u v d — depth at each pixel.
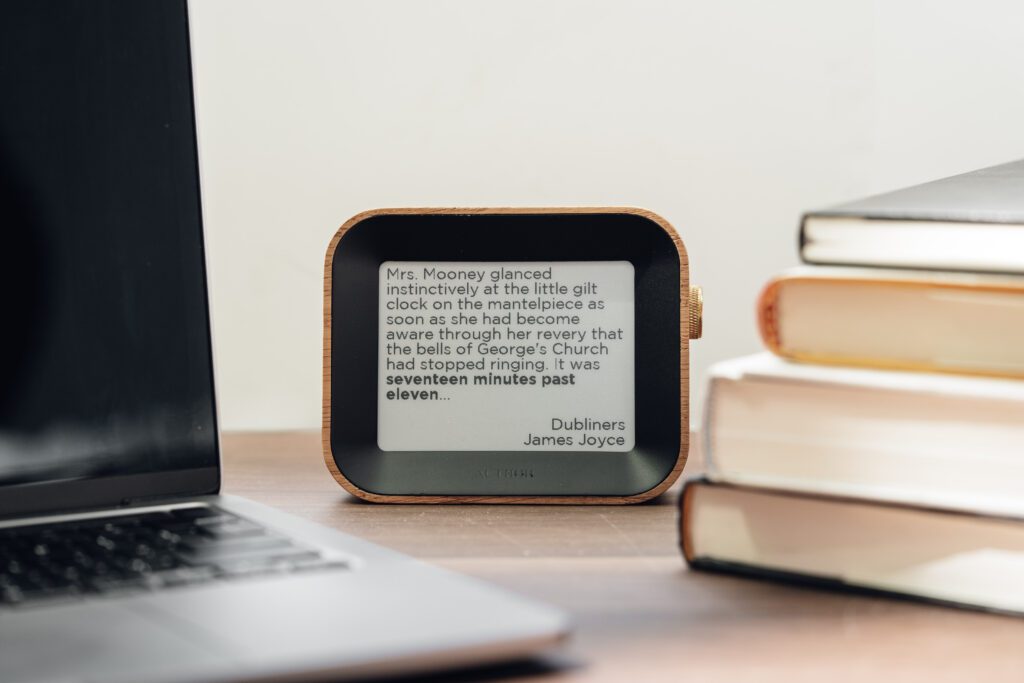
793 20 1.10
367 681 0.34
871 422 0.44
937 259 0.44
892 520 0.43
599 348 0.66
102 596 0.38
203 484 0.59
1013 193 0.54
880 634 0.39
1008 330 0.43
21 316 0.55
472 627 0.34
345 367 0.66
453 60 1.08
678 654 0.37
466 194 1.09
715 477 0.47
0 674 0.30
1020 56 1.10
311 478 0.73
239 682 0.31
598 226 0.67
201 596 0.38
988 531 0.41
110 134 0.59
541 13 1.08
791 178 1.10
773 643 0.39
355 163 1.08
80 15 0.58
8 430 0.54
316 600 0.37
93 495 0.56
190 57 0.62
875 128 1.11
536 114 1.09
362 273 0.67
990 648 0.38
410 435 0.66
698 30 1.09
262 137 1.07
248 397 1.09
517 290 0.67
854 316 0.45
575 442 0.66
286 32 1.07
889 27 1.10
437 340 0.67
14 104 0.56
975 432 0.42
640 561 0.50
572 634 0.37
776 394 0.45
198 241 0.61
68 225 0.57
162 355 0.59
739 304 1.11
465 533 0.57
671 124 1.09
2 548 0.45
